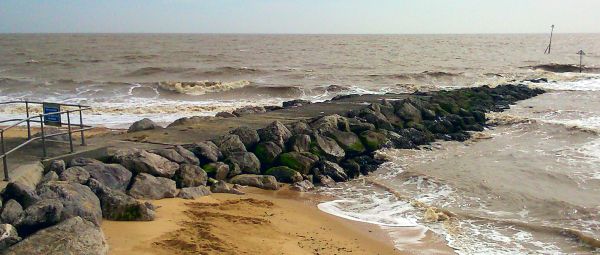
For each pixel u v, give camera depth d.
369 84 36.66
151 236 7.90
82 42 109.00
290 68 48.53
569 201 11.29
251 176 12.48
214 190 11.47
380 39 154.88
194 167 11.87
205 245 7.77
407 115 19.52
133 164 11.01
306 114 18.95
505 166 14.51
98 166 10.23
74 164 10.31
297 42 122.69
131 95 30.33
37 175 9.61
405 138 17.20
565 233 9.56
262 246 8.16
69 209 7.28
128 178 10.43
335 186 12.77
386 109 19.52
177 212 9.41
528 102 27.58
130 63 52.62
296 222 9.79
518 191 12.07
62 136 12.76
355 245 8.88
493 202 11.42
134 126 15.52
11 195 7.70
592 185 12.61
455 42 124.62
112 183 10.05
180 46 92.88
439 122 19.44
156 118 23.11
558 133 18.91
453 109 21.94
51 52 70.31
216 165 12.51
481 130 19.98
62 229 6.45
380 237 9.38
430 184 12.80
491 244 9.16
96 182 9.10
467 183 12.78
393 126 18.42
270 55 68.81
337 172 13.35
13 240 6.38
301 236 9.02
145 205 8.81
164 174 11.24
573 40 135.75
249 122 17.05
